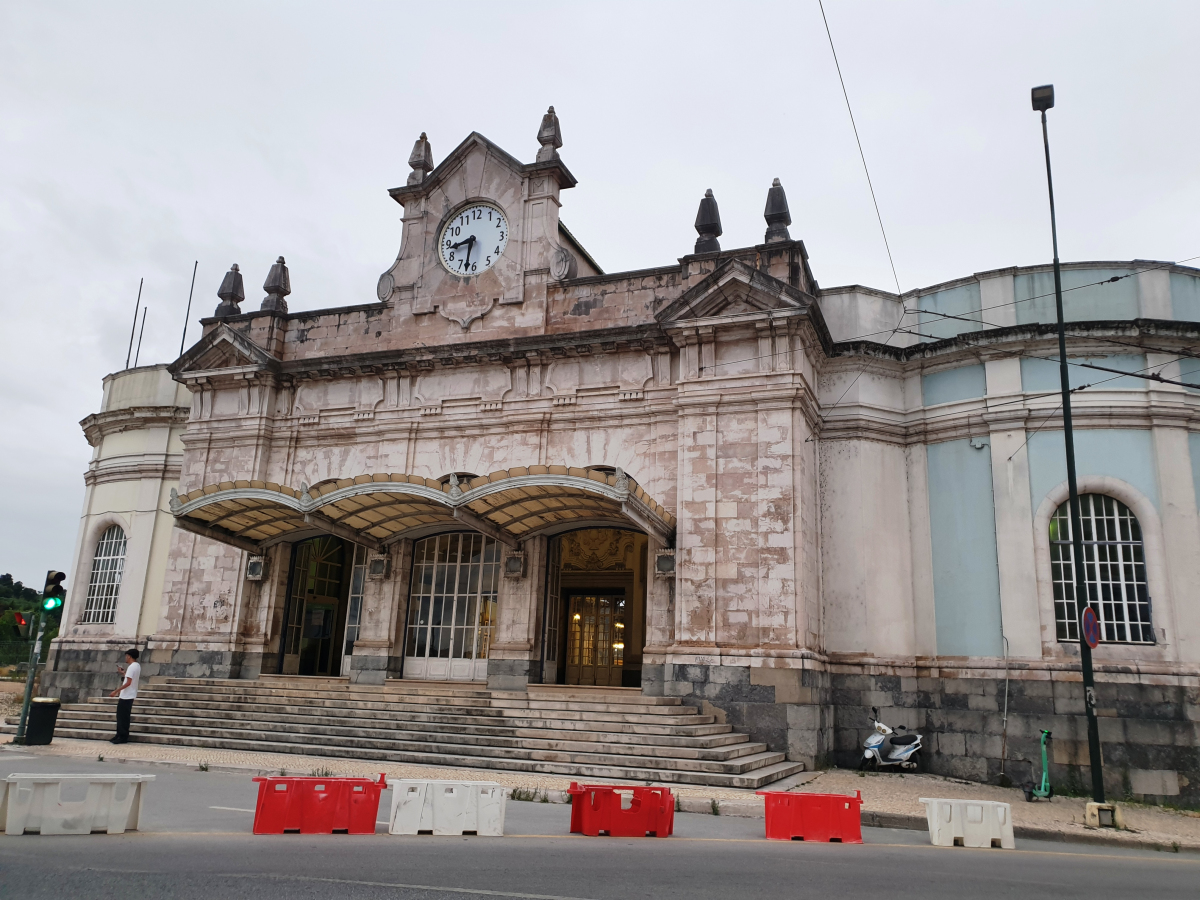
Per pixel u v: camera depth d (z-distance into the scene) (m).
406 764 15.34
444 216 23.78
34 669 17.02
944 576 19.36
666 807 10.08
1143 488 17.94
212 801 10.97
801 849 9.49
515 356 21.69
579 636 25.31
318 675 24.06
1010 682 17.92
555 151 23.14
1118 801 16.38
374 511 20.41
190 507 20.00
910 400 20.55
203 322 25.70
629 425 20.58
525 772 14.77
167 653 22.83
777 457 18.47
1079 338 18.66
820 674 18.11
